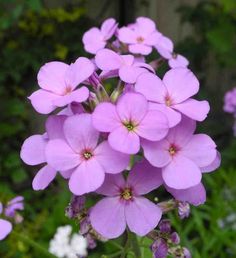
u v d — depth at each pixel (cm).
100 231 10
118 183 10
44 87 10
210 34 32
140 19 14
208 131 33
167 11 35
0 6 32
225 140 34
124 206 10
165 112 9
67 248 19
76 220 11
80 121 9
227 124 34
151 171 10
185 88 10
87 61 10
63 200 27
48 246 25
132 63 11
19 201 16
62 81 10
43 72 10
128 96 9
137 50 13
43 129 33
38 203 30
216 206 25
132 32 14
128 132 9
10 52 32
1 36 33
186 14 34
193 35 35
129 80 10
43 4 34
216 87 35
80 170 9
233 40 33
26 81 34
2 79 31
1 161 31
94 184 9
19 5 31
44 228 26
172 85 10
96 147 9
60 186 29
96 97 10
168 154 10
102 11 35
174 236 11
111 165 9
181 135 10
